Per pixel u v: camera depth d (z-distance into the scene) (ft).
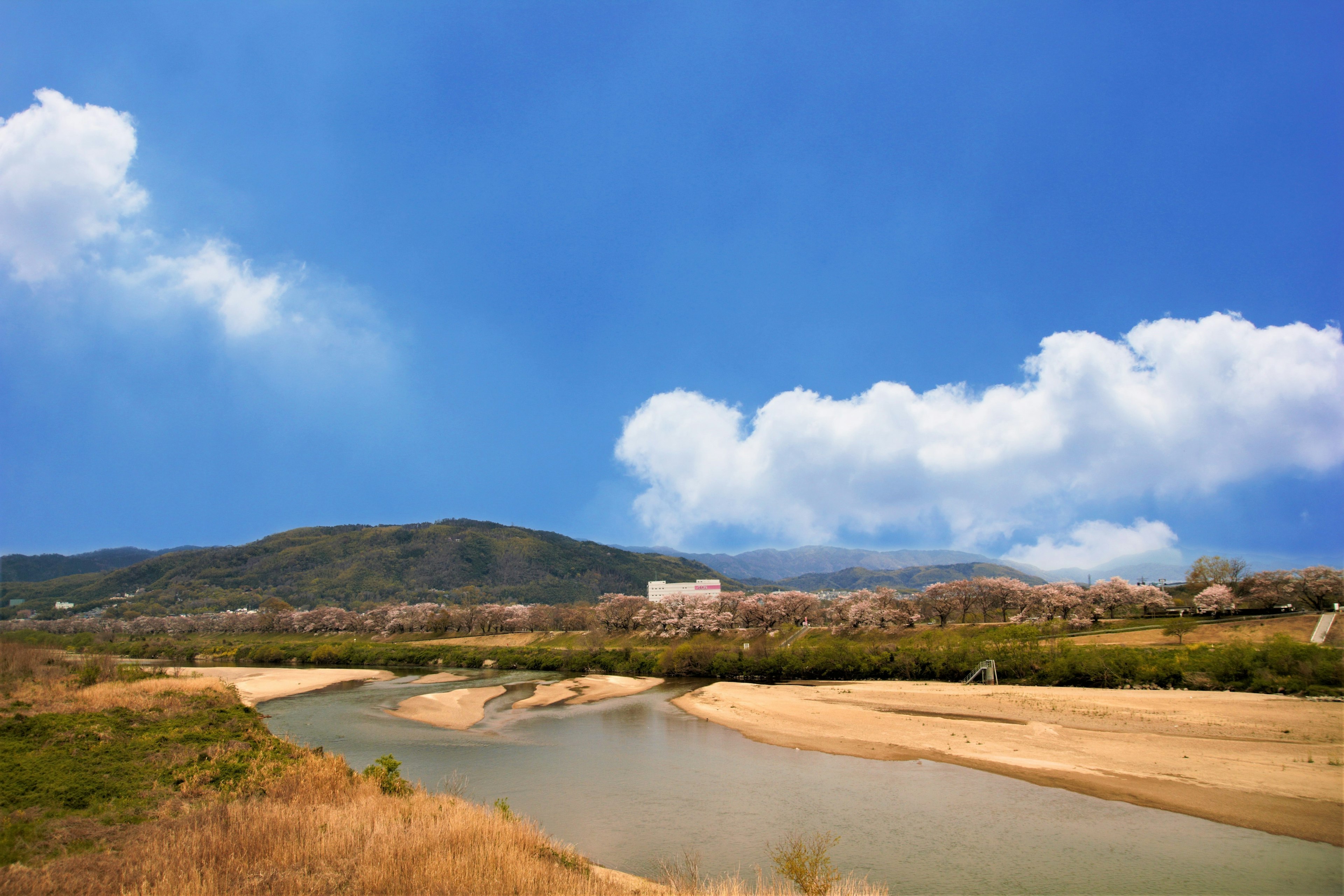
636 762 150.61
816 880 71.67
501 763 150.10
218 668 378.53
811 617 489.67
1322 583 320.91
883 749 157.69
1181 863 89.15
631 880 75.36
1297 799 111.45
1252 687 208.13
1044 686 242.99
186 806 85.46
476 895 59.31
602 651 374.84
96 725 122.42
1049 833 101.24
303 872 62.18
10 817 77.61
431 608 627.46
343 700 252.83
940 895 80.28
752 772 140.05
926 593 458.91
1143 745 147.13
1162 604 390.83
